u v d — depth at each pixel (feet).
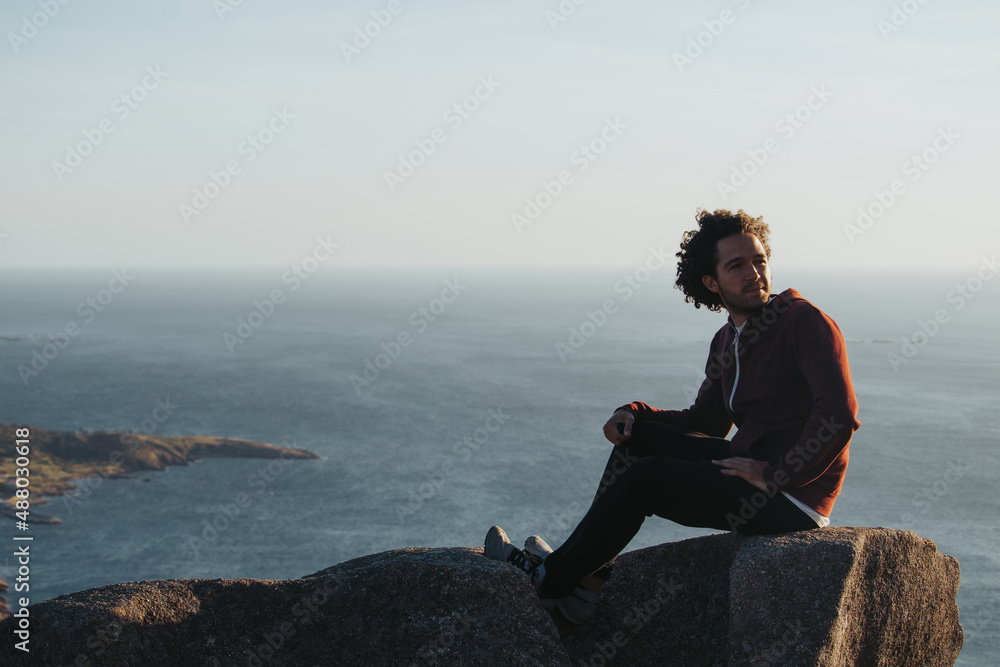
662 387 408.67
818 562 9.89
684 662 11.37
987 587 143.54
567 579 10.85
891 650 10.88
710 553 11.82
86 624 8.67
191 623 9.34
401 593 10.19
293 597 9.99
